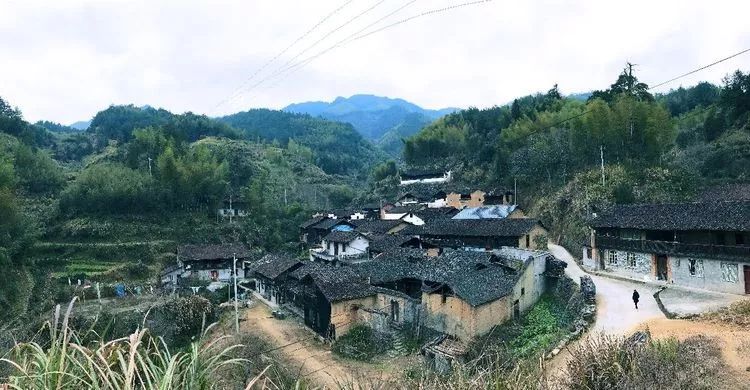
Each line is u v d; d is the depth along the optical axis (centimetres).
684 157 5759
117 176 6694
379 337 2919
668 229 3192
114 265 5425
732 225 2838
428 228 4956
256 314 3962
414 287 3256
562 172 6238
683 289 3017
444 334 2705
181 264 5316
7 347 1623
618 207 3853
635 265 3512
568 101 8331
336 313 3053
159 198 6756
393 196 8981
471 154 9344
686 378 1032
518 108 9075
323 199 10612
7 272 4481
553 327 2752
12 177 5347
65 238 5809
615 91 6850
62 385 484
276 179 10388
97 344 598
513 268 3198
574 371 1027
